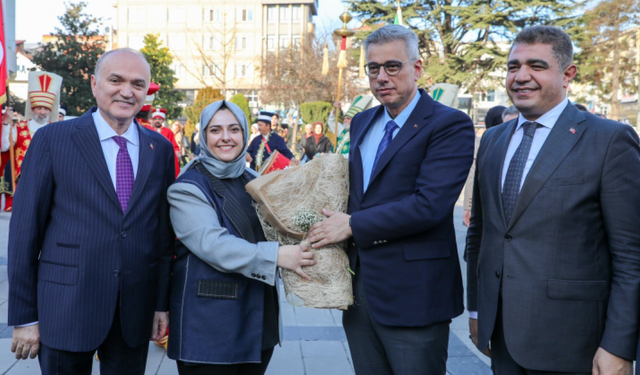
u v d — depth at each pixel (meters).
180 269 2.38
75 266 2.18
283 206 2.30
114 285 2.22
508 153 2.18
